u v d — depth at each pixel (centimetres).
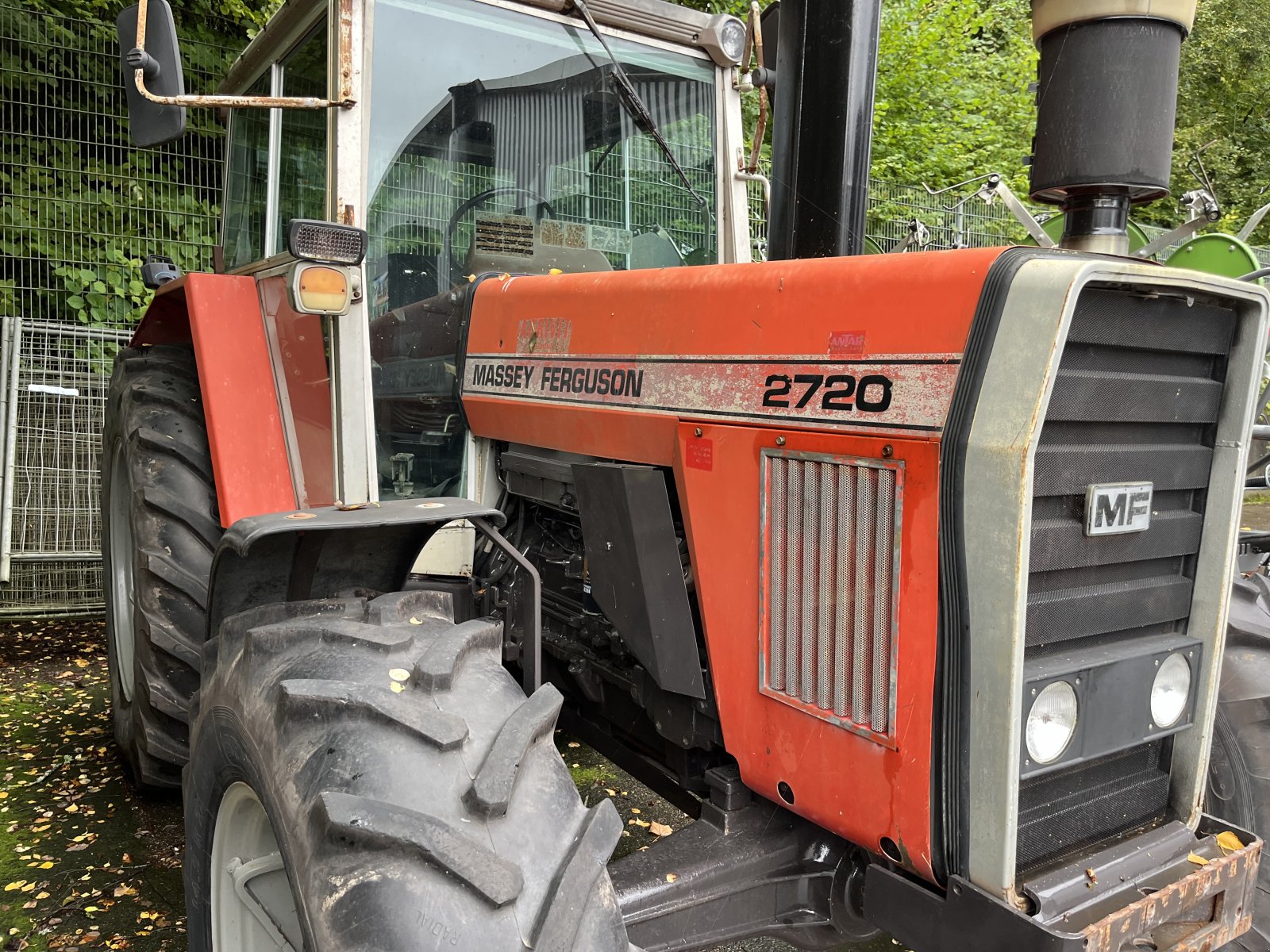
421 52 229
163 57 180
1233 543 152
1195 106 1462
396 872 118
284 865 133
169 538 246
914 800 134
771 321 154
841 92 197
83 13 566
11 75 549
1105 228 183
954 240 757
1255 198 1410
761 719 158
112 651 301
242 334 232
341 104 210
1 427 457
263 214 270
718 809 168
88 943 222
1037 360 119
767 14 245
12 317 499
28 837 267
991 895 128
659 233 273
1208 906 145
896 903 139
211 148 606
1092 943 122
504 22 241
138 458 253
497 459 234
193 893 172
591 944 118
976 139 941
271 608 165
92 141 569
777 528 152
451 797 125
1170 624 155
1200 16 1462
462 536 226
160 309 288
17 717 348
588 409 190
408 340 231
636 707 204
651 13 260
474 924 114
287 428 229
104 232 572
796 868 166
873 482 137
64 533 477
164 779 265
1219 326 147
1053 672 133
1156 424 143
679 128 276
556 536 223
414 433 233
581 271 258
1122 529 139
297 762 134
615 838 132
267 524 158
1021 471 118
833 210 201
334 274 189
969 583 126
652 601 173
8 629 443
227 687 158
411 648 150
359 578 178
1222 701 194
